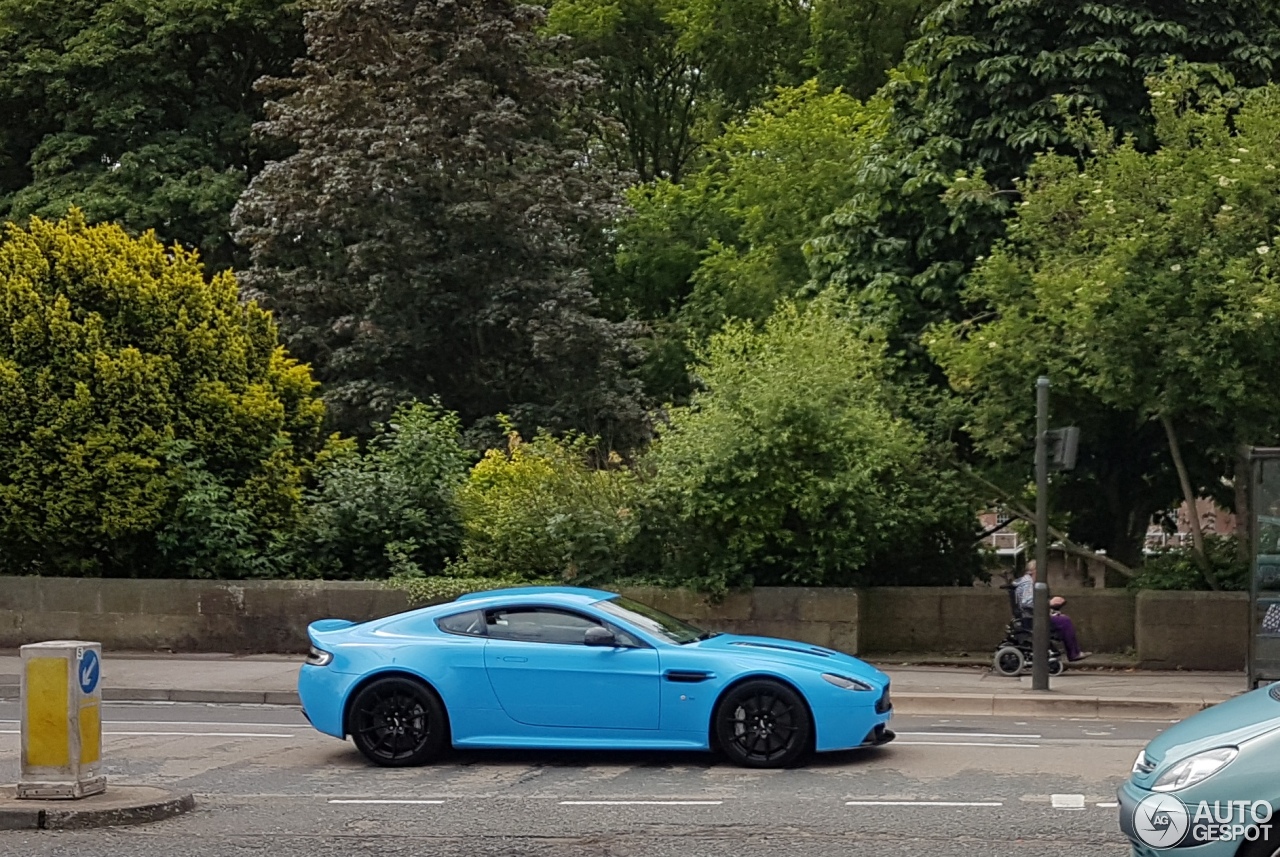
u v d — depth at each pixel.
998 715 15.21
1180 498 21.77
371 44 28.81
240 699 16.48
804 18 39.53
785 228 31.83
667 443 19.23
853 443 18.78
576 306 29.42
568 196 29.62
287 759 11.86
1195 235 17.52
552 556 19.89
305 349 29.17
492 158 29.20
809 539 19.08
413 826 8.95
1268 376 17.28
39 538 19.88
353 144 28.17
